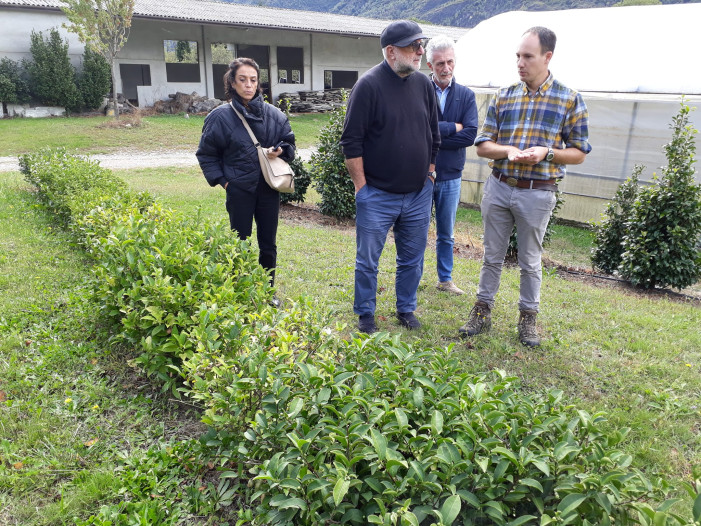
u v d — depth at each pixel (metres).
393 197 4.12
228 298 3.33
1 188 9.61
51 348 3.83
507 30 13.25
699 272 6.55
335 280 5.59
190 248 3.77
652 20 11.15
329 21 30.14
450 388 2.43
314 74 28.59
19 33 20.69
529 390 3.59
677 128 6.80
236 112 4.41
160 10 23.69
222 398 2.41
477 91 13.01
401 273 4.44
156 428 3.04
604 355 4.10
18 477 2.62
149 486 2.59
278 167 4.49
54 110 21.47
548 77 3.90
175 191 10.48
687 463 2.85
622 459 1.96
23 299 4.66
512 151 3.87
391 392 2.48
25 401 3.26
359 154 3.99
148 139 18.67
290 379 2.51
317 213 9.88
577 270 7.78
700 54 10.14
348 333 4.31
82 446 2.88
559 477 1.96
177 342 3.13
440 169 5.07
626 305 5.38
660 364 3.91
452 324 4.60
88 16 18.91
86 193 6.59
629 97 10.66
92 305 4.01
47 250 6.08
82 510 2.46
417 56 3.77
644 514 1.78
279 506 1.96
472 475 1.95
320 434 2.28
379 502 1.82
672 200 6.55
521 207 4.02
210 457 2.63
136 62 23.52
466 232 9.69
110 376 3.58
